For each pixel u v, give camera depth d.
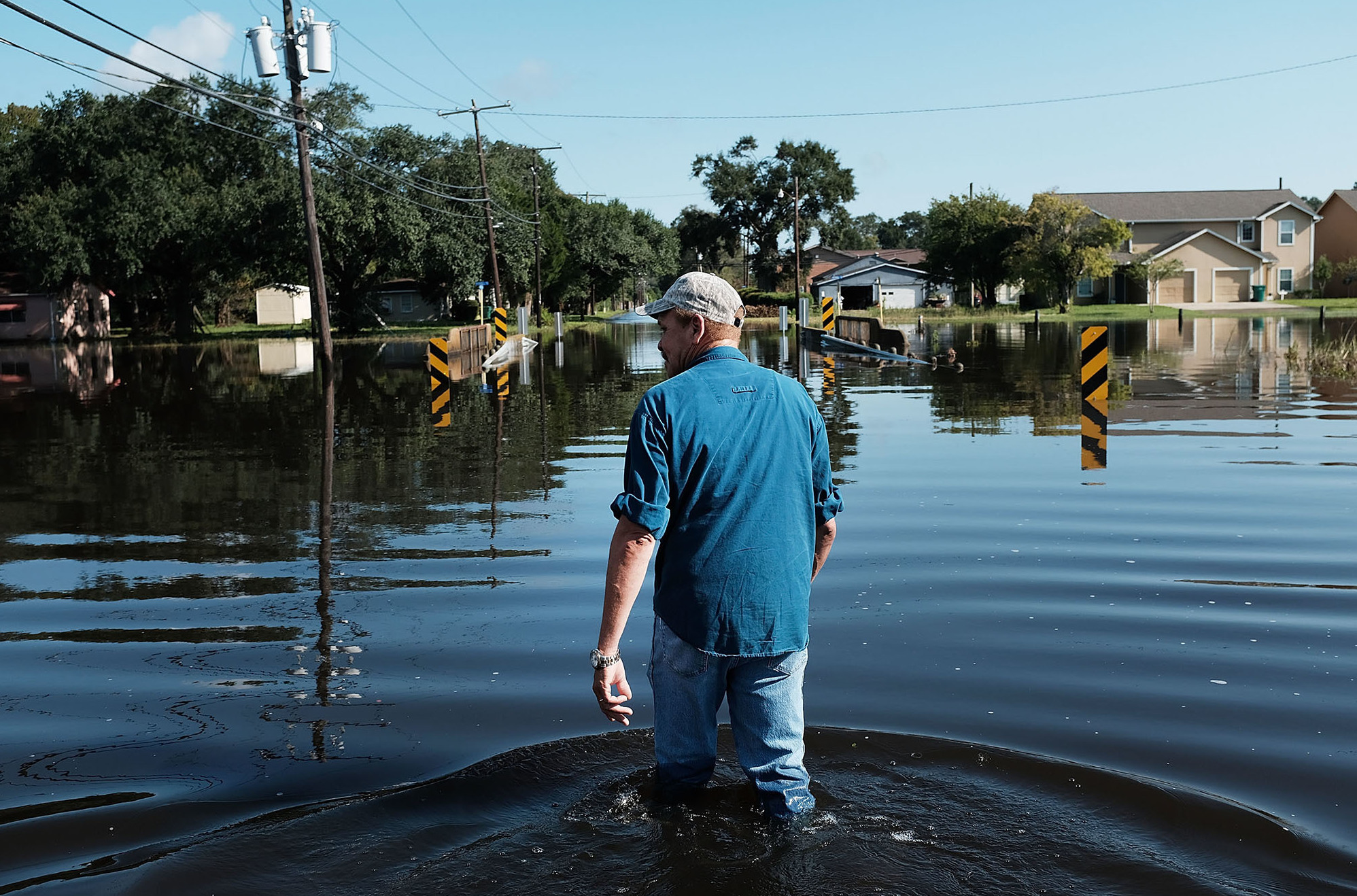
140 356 36.91
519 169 84.50
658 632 3.17
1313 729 3.80
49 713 4.22
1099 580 6.00
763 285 96.81
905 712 3.99
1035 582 5.98
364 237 52.88
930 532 7.28
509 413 16.02
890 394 17.47
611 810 3.15
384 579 6.38
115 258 55.56
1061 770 3.40
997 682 4.34
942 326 46.22
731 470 2.99
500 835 3.00
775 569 3.04
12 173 59.94
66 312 58.38
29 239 54.56
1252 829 3.00
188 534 7.80
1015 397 16.56
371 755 3.70
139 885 2.75
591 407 16.72
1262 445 11.05
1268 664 4.54
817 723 3.86
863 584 5.98
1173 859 2.83
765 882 2.72
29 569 6.79
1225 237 63.34
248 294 76.62
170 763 3.67
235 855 2.91
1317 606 5.45
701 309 3.15
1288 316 49.78
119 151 59.12
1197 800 3.18
